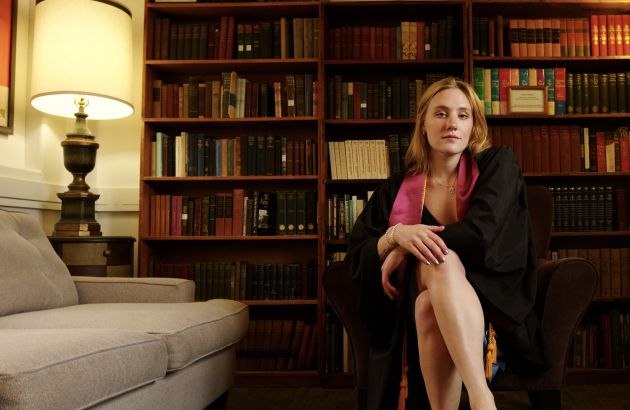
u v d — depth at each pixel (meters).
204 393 1.96
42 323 1.70
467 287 1.52
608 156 3.22
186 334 1.73
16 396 1.04
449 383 1.56
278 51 3.32
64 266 2.31
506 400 2.74
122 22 2.88
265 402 2.74
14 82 3.06
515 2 3.28
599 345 3.15
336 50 3.32
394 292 1.69
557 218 3.21
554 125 3.38
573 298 1.86
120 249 2.97
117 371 1.34
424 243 1.57
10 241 2.06
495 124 3.45
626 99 3.24
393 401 1.72
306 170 3.28
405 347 1.71
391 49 3.32
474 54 3.25
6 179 2.86
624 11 3.44
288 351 3.20
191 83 3.33
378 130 3.52
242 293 3.24
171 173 3.32
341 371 3.12
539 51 3.26
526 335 1.71
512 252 1.66
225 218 3.29
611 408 2.57
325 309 3.17
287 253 3.54
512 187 1.75
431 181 1.92
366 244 1.80
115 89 2.82
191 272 3.28
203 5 3.34
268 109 3.36
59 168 3.41
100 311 1.92
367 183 3.38
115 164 3.61
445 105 1.85
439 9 3.37
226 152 3.32
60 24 2.72
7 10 3.02
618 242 3.43
